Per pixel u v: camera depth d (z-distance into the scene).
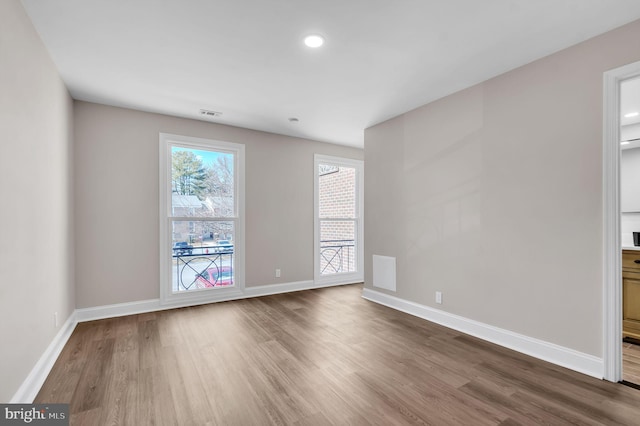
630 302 2.86
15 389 1.72
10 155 1.69
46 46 2.29
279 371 2.24
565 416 1.73
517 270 2.60
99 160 3.43
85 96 3.23
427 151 3.43
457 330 3.06
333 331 3.04
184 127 3.93
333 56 2.46
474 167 2.94
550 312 2.40
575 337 2.26
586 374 2.18
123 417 1.71
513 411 1.77
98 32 2.12
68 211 3.00
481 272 2.87
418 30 2.11
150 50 2.36
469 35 2.17
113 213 3.50
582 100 2.23
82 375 2.17
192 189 4.04
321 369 2.27
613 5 1.85
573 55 2.29
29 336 1.93
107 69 2.66
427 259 3.41
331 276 5.20
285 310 3.74
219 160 4.24
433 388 2.02
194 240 4.04
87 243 3.35
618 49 2.07
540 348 2.44
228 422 1.68
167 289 3.80
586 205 2.21
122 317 3.45
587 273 2.21
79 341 2.76
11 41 1.70
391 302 3.88
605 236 2.11
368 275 4.27
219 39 2.22
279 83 2.95
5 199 1.62
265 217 4.56
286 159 4.75
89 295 3.36
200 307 3.86
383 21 2.01
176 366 2.31
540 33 2.14
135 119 3.63
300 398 1.91
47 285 2.29
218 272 4.22
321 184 5.16
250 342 2.76
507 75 2.69
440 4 1.84
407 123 3.69
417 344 2.72
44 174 2.26
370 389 2.01
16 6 1.76
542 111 2.45
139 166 3.64
